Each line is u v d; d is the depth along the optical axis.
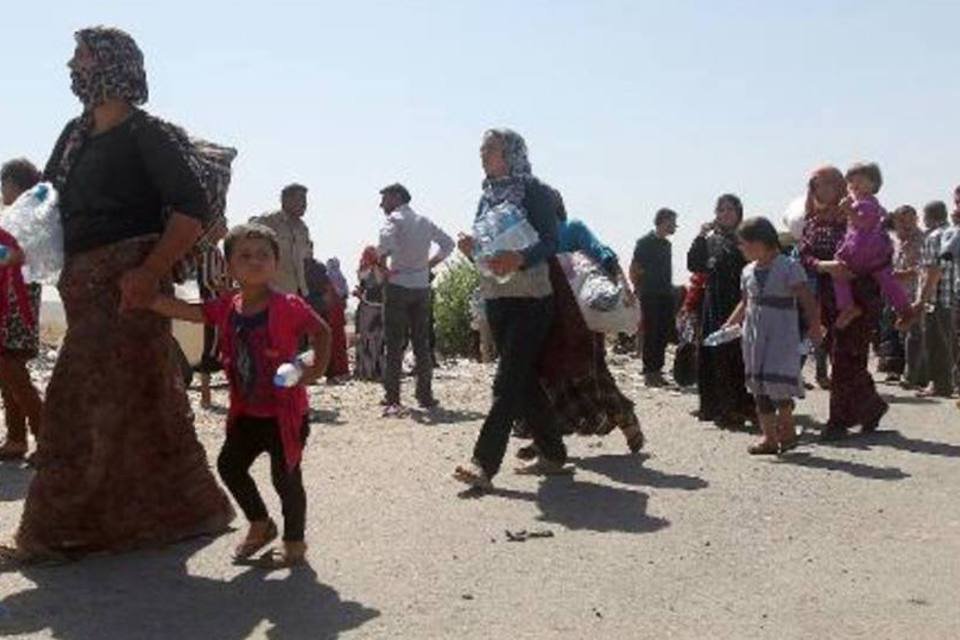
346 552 6.64
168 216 6.37
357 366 16.52
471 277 21.88
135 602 5.70
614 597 5.84
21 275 9.06
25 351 9.16
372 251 16.23
